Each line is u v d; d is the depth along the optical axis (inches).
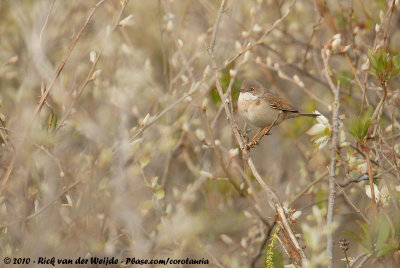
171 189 483.5
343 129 376.2
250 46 388.8
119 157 365.1
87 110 430.3
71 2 485.1
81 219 346.3
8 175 329.7
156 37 601.3
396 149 394.3
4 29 514.0
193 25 545.3
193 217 398.6
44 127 388.5
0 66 462.6
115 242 376.8
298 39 566.6
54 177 364.2
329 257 273.3
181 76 448.5
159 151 426.3
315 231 252.7
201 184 459.8
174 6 529.7
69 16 480.1
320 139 350.3
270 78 506.6
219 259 431.2
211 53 379.2
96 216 352.5
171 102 433.4
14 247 346.3
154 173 445.7
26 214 358.6
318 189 467.8
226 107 361.7
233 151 406.9
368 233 276.5
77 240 345.7
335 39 386.9
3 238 341.7
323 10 463.2
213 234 440.1
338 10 497.4
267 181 469.7
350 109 474.3
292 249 295.1
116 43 500.4
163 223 377.1
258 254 391.2
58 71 344.8
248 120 452.4
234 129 354.9
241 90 445.7
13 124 382.0
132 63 485.1
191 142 511.2
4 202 350.6
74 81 403.9
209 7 490.9
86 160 376.5
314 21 510.6
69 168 378.6
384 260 289.6
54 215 345.1
